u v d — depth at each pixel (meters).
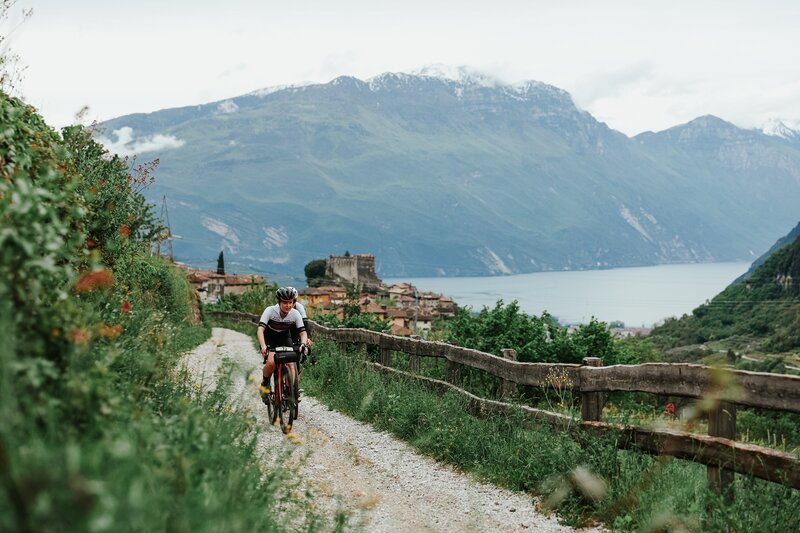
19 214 3.65
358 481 7.84
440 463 8.75
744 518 5.46
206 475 4.05
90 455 2.76
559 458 7.04
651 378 6.57
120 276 10.34
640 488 6.25
